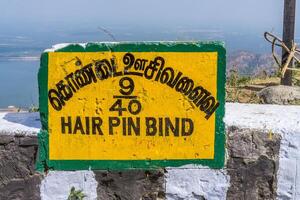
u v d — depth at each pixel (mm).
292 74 7734
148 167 3209
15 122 3402
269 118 3367
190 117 3162
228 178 3211
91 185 3236
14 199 3275
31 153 3232
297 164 3172
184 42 3107
